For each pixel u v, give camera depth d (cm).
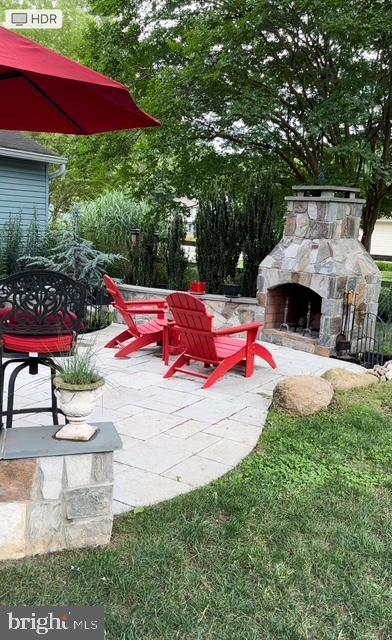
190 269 941
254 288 764
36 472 221
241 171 998
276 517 261
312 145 941
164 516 257
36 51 211
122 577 209
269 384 505
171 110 857
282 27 805
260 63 874
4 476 217
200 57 791
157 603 196
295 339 669
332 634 185
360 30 729
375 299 686
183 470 314
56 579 208
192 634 183
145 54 925
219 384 500
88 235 980
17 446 222
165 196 985
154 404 434
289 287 727
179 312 497
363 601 202
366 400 452
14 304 274
